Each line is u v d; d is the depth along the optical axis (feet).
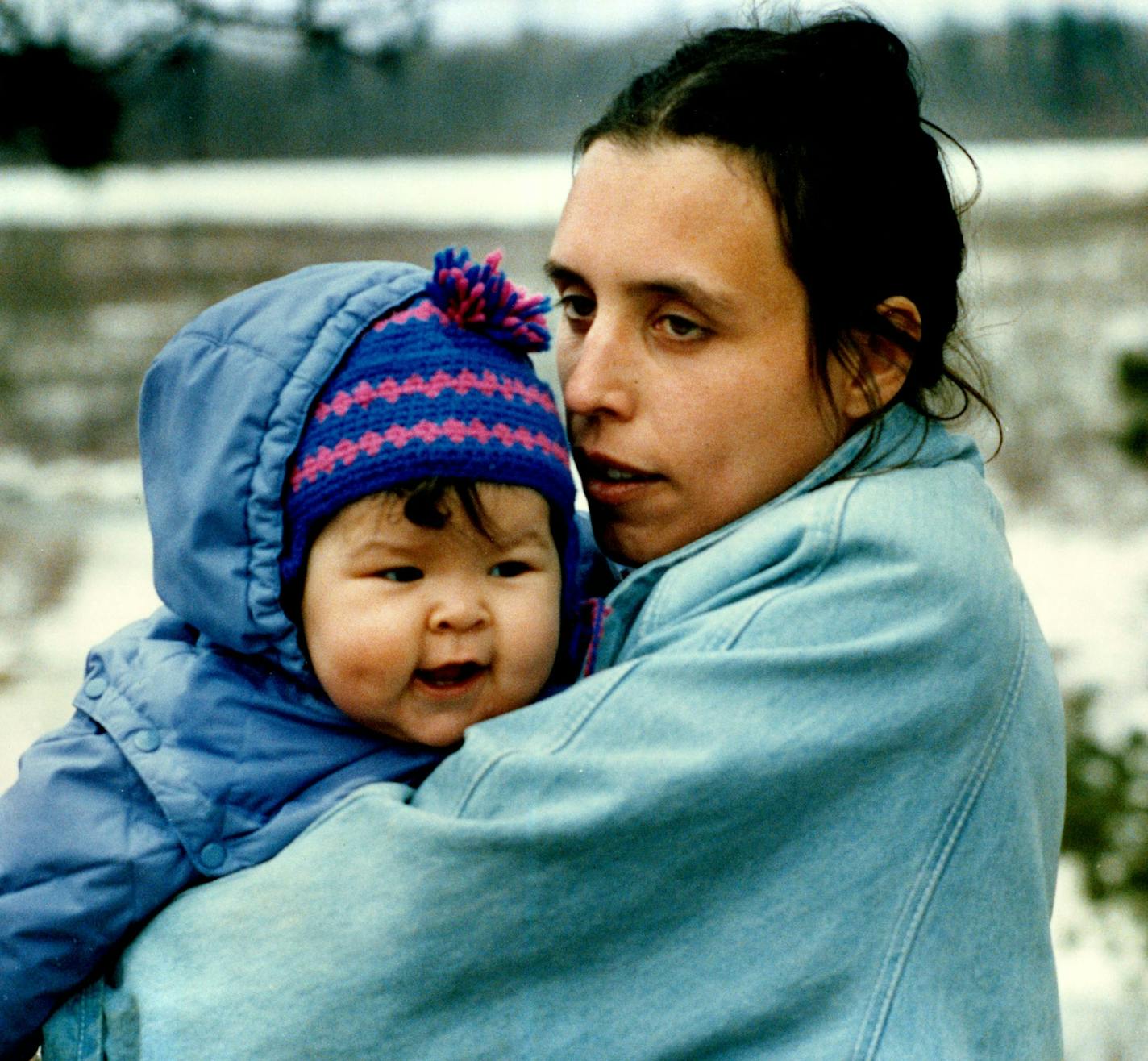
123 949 3.84
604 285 4.03
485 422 3.88
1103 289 25.44
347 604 3.83
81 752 3.93
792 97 4.05
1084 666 14.19
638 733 3.57
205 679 3.99
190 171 35.40
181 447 4.03
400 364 3.90
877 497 3.85
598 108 5.02
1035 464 19.26
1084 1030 9.22
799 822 3.59
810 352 4.02
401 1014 3.47
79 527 18.17
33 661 14.15
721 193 3.92
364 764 3.96
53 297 27.94
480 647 3.86
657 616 3.94
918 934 3.63
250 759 3.90
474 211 31.73
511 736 3.69
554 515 4.10
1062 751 4.27
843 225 4.02
